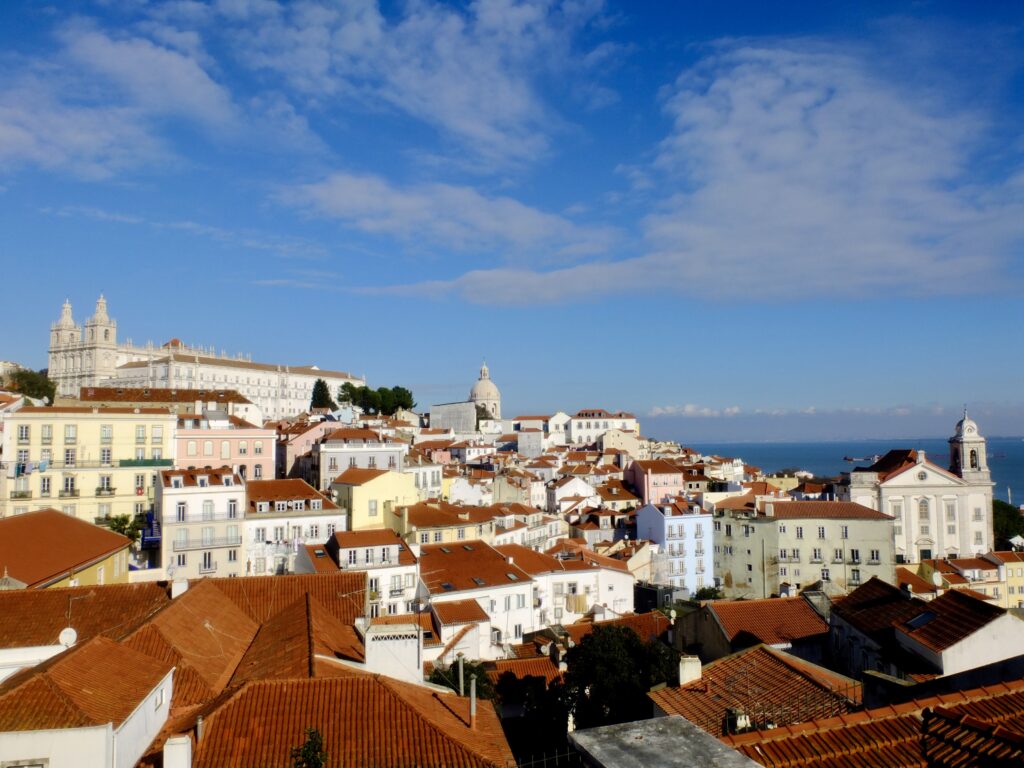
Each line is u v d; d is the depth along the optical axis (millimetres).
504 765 27203
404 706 29125
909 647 35156
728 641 47469
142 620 41312
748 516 112625
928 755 14445
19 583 49625
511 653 72125
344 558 77438
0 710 25219
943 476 137875
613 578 93188
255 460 118875
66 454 101125
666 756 11031
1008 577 110125
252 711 28344
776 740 15594
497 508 116875
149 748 28719
